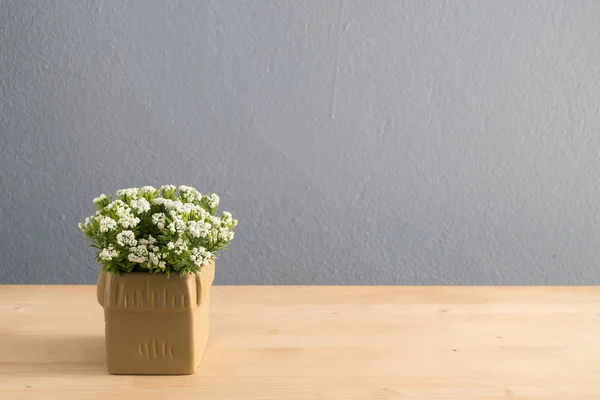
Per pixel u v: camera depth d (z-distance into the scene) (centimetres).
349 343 120
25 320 131
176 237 103
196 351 106
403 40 177
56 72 174
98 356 113
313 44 177
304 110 179
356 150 180
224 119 178
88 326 128
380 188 182
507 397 99
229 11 175
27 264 181
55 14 173
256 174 180
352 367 109
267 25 176
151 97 176
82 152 178
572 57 180
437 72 179
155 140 178
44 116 176
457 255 185
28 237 180
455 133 181
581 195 185
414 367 109
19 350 115
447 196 183
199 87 177
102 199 111
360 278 185
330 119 179
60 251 181
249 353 115
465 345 120
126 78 175
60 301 143
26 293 149
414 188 182
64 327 127
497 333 127
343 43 177
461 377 105
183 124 178
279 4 175
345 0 175
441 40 178
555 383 104
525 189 184
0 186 178
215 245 110
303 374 106
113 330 104
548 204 185
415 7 176
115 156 178
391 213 183
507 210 184
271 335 124
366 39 177
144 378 104
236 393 99
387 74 178
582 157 183
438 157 182
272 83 177
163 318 104
